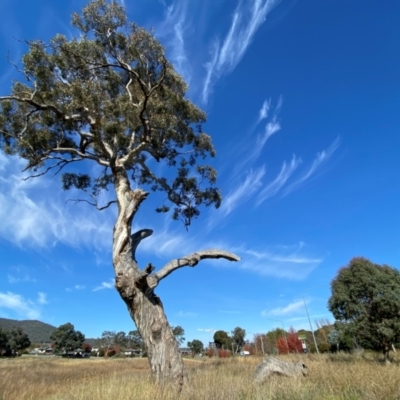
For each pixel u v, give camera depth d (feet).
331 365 42.52
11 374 68.49
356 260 65.05
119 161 40.73
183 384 27.66
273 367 36.22
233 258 35.40
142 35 41.52
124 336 333.83
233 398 23.34
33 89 41.16
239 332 235.20
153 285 31.99
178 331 275.39
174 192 52.29
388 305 59.16
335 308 65.92
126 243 33.81
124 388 24.17
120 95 42.32
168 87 43.98
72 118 40.50
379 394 22.76
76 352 314.76
